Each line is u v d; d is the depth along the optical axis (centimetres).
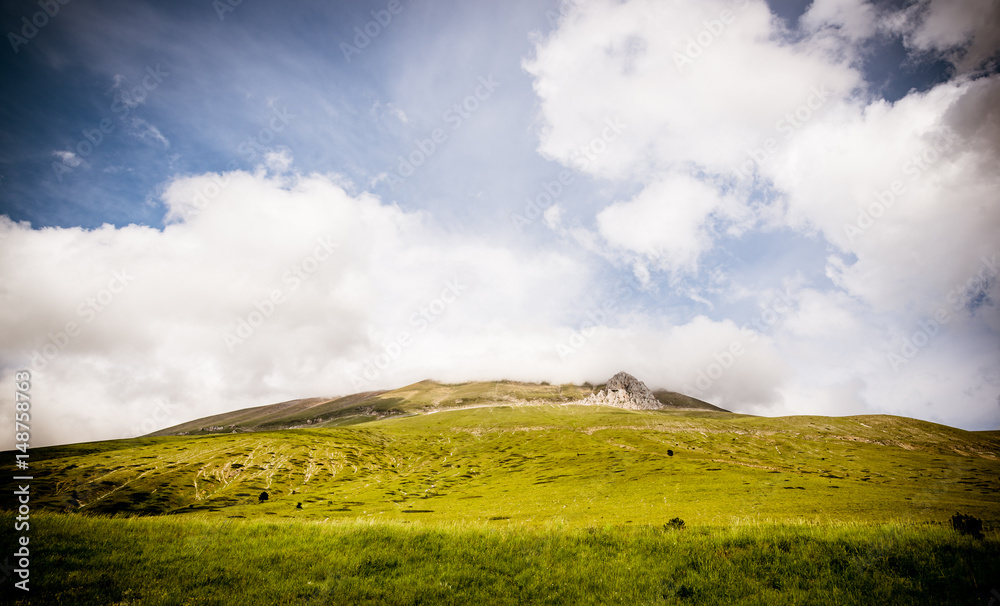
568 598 1235
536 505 8406
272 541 1691
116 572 1351
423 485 13075
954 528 1606
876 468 12631
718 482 9269
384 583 1317
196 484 11800
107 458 13638
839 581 1266
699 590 1254
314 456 16262
